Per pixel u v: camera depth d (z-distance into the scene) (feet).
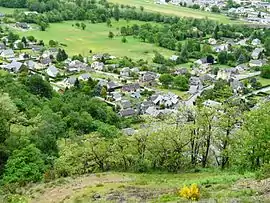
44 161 182.29
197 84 479.41
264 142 156.35
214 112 182.60
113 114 350.84
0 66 501.56
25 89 359.25
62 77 486.38
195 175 165.68
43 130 217.15
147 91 454.81
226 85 463.42
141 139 184.34
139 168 177.88
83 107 335.47
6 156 179.22
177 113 194.08
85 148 178.40
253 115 165.78
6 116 205.36
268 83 499.51
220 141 185.47
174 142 183.11
